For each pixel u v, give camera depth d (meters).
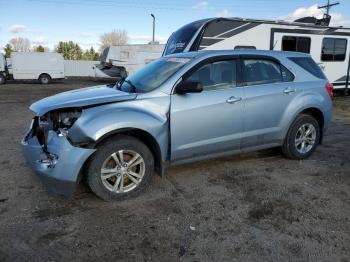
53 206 3.92
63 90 21.52
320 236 3.37
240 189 4.46
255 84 5.05
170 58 5.13
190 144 4.52
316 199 4.18
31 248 3.13
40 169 3.87
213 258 3.02
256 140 5.12
